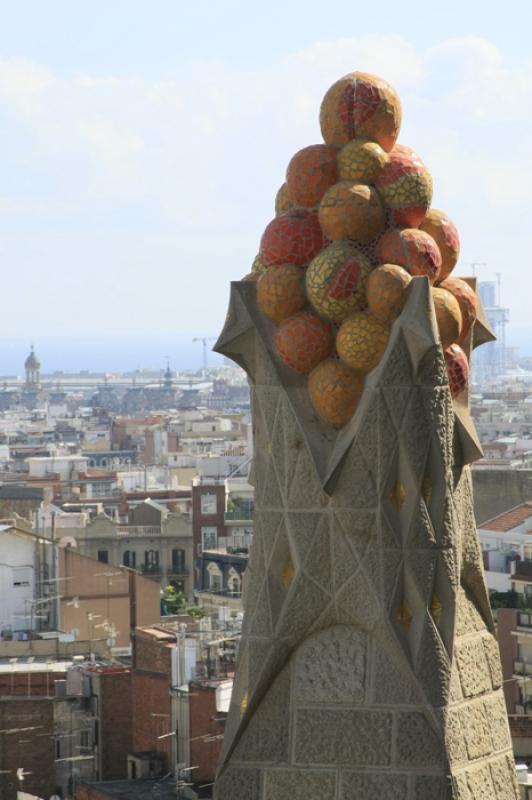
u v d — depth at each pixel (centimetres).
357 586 2778
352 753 2773
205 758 9138
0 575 15312
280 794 2802
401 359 2741
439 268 2820
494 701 2856
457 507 2825
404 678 2758
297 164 2853
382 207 2817
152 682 9875
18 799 9944
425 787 2741
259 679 2822
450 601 2778
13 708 10700
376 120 2842
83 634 15312
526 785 6538
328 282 2778
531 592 12925
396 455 2759
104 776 10519
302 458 2809
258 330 2866
